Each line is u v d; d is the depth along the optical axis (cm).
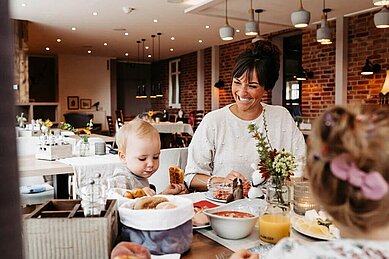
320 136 58
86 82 1311
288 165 139
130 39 976
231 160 193
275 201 134
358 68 661
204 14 669
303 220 122
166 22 773
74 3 633
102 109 1337
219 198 159
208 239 118
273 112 200
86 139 379
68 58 1280
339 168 55
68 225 92
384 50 616
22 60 754
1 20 34
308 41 757
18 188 35
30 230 91
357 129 55
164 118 1103
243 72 182
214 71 1063
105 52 1214
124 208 105
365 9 631
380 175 53
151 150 150
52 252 92
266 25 757
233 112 196
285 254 60
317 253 57
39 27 823
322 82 726
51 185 361
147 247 100
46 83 1255
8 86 34
